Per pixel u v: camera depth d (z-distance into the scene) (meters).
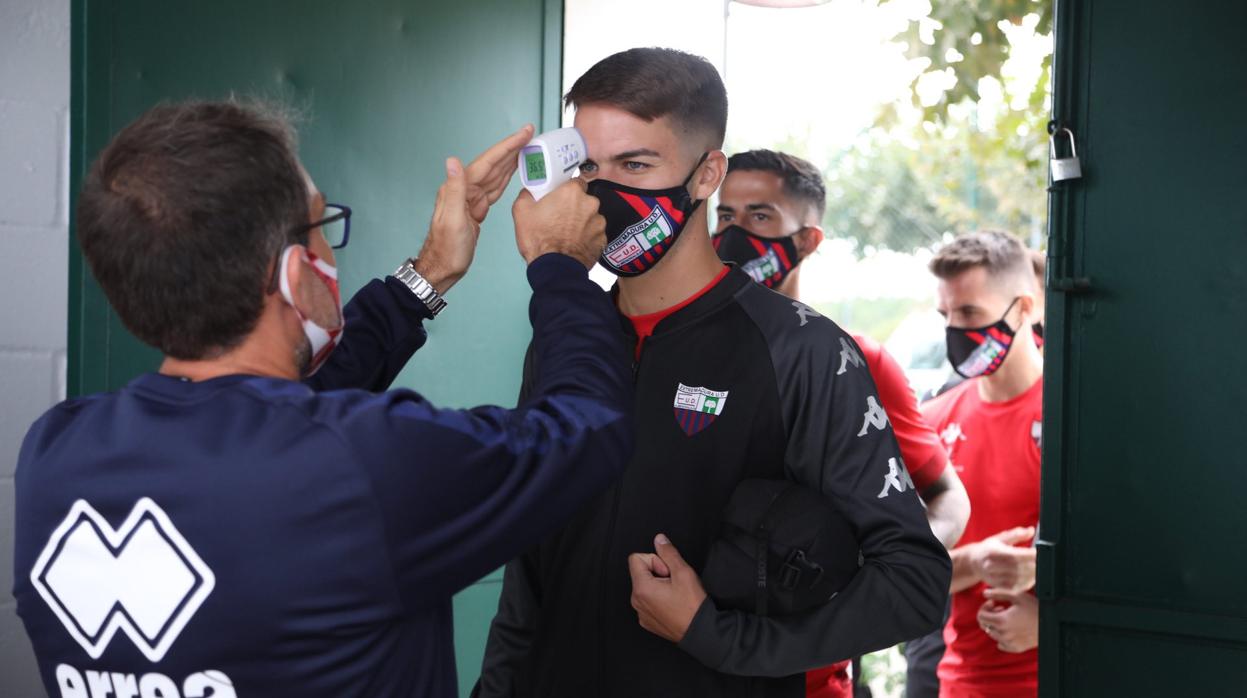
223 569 0.86
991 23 4.41
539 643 1.43
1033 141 4.96
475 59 2.36
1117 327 1.81
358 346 1.28
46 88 2.03
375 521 0.87
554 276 1.11
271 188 0.91
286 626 0.86
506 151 1.25
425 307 1.33
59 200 2.04
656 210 1.36
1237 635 1.71
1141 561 1.79
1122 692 1.80
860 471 1.32
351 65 2.18
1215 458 1.75
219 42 2.02
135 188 0.88
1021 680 2.93
